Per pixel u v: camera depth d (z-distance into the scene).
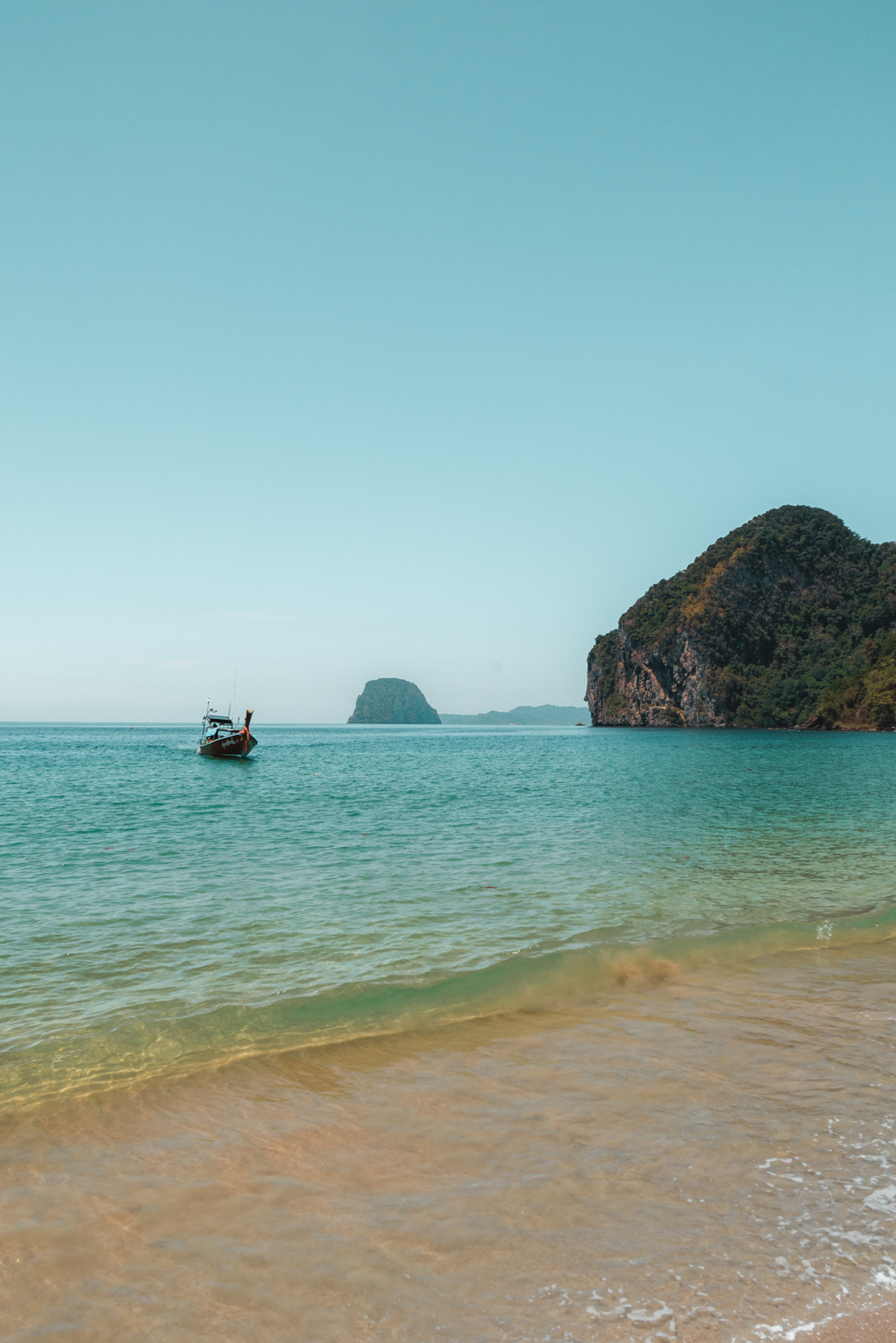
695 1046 7.75
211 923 12.20
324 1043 7.86
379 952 10.79
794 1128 6.07
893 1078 7.00
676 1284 4.28
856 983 9.75
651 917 12.72
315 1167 5.62
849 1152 5.69
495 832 21.89
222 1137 6.06
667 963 10.44
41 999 9.08
